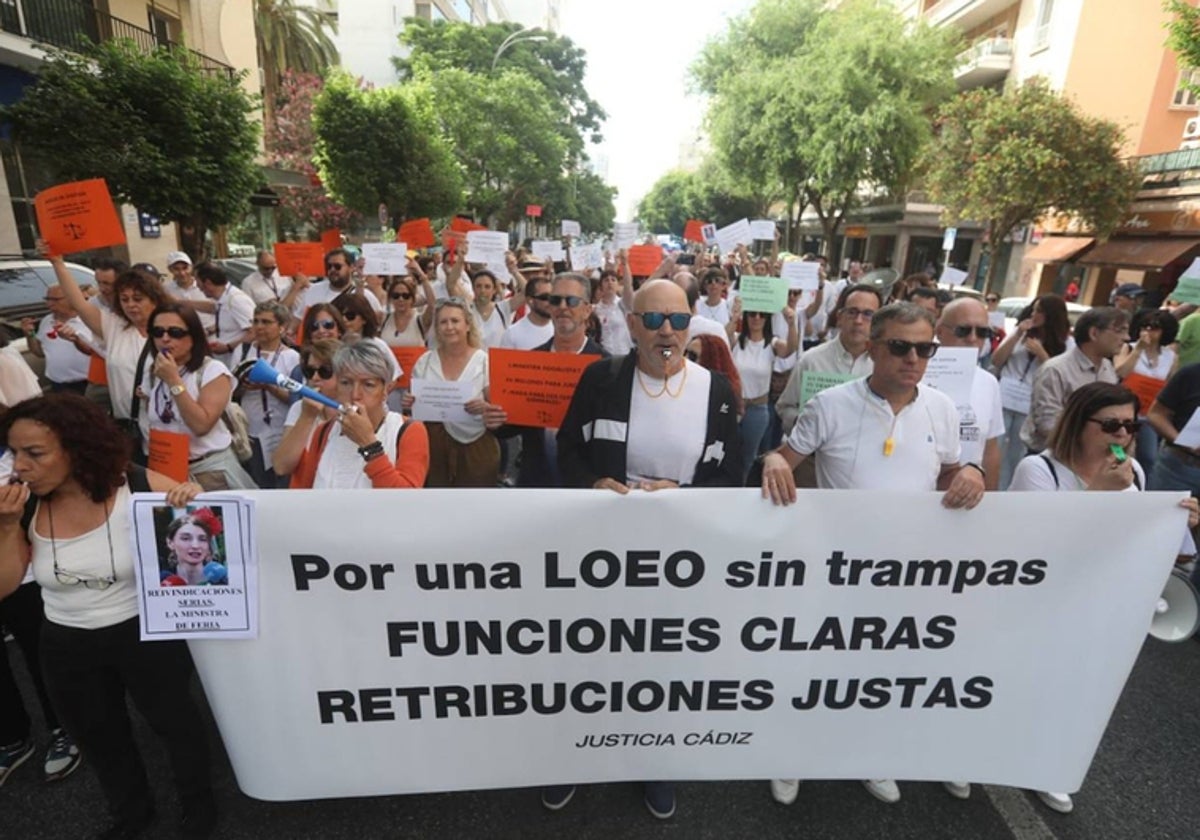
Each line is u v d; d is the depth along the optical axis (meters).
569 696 2.22
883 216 30.36
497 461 3.68
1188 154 15.91
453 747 2.24
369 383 2.48
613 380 2.47
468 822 2.40
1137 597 2.16
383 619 2.07
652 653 2.19
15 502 1.84
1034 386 4.09
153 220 15.18
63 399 1.90
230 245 22.38
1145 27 18.64
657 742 2.30
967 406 3.06
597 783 2.53
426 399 3.46
